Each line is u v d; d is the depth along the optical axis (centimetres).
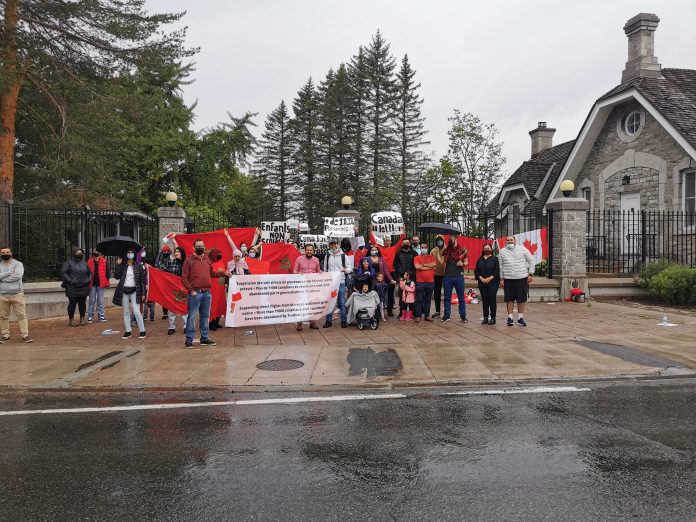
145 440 492
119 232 1647
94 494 379
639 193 1956
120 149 2202
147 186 2923
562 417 550
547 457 440
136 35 1886
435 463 430
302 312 1102
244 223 1647
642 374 733
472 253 1636
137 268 1053
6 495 379
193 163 3102
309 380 711
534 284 1540
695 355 841
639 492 374
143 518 345
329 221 1520
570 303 1516
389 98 5312
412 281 1226
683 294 1434
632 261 1939
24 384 701
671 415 555
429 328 1115
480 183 2594
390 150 5425
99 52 1850
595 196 2184
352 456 447
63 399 643
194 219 1855
